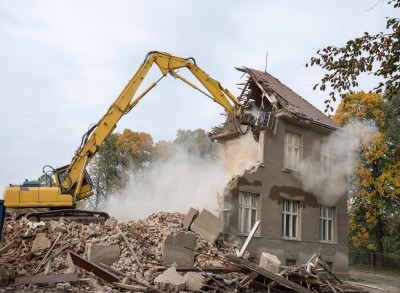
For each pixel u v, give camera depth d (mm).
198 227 16672
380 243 35094
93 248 12531
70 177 16031
